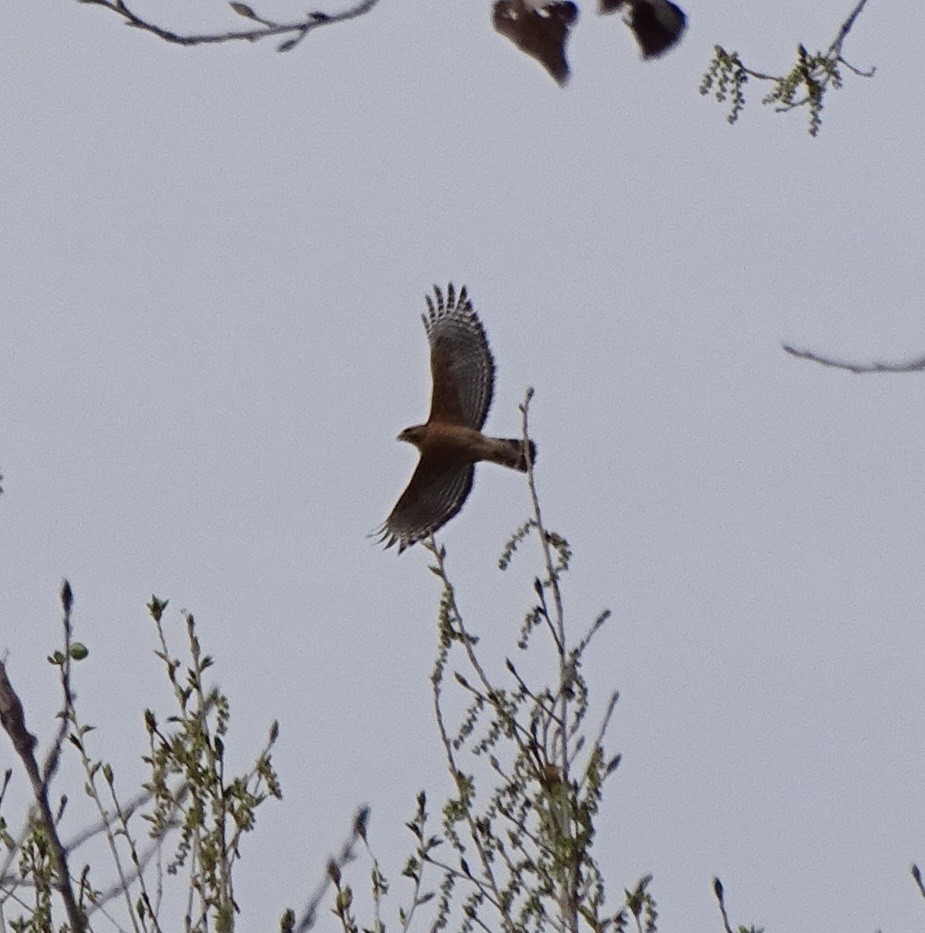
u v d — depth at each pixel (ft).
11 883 35.35
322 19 23.88
